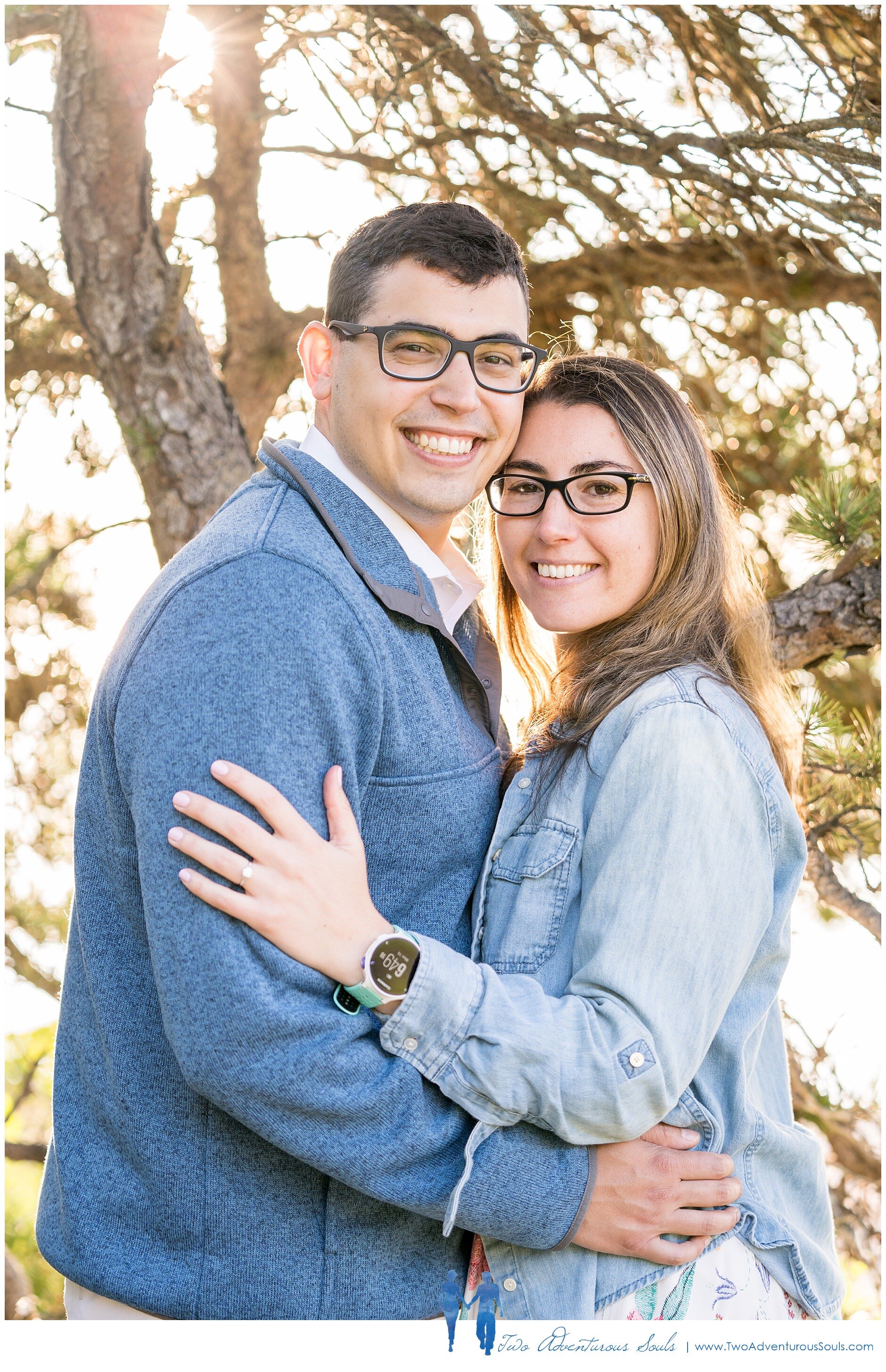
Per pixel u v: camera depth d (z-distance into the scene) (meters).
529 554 1.72
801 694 2.52
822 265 2.59
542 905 1.56
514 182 2.94
